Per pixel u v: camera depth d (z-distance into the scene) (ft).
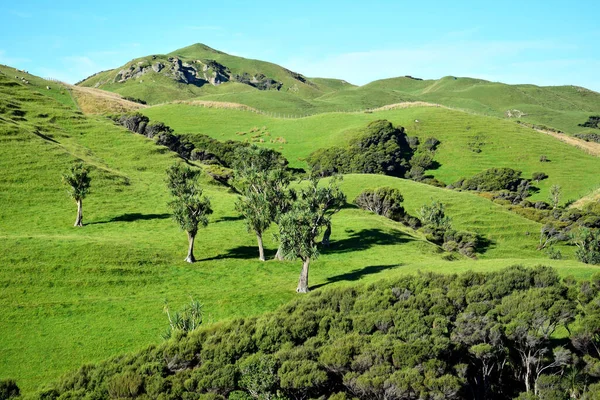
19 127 368.68
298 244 189.06
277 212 232.53
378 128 607.78
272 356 115.65
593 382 107.24
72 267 196.95
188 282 200.44
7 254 197.77
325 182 450.30
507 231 368.07
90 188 313.53
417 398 100.37
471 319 120.06
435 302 134.62
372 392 102.22
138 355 123.34
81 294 181.37
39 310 166.61
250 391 105.81
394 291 145.28
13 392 113.80
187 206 220.84
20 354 142.51
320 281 203.41
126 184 335.47
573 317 116.47
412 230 327.47
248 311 172.65
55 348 146.30
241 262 227.61
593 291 128.47
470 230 366.02
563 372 109.50
